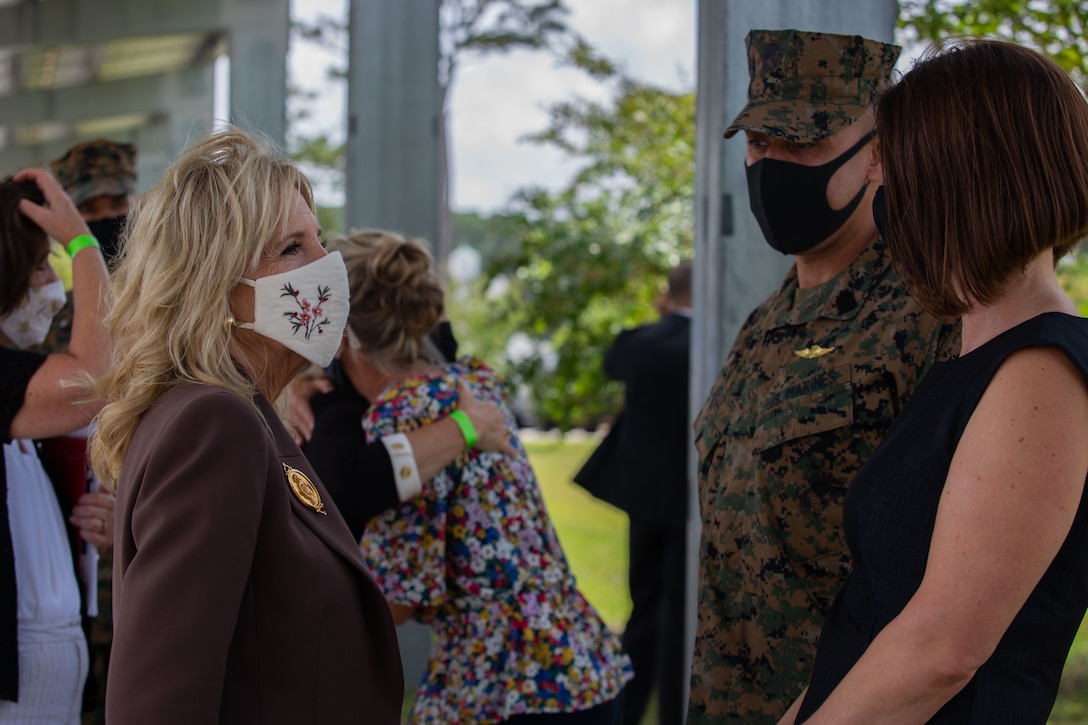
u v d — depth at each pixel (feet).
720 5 7.45
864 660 3.77
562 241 19.19
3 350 6.30
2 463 6.19
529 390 21.20
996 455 3.55
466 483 6.38
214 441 3.91
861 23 7.39
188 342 4.20
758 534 5.45
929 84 3.89
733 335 7.55
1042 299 3.79
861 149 5.63
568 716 6.17
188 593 3.71
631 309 19.49
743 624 5.64
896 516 3.92
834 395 5.19
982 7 8.55
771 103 5.65
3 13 15.05
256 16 14.93
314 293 4.45
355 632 4.31
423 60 13.42
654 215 19.11
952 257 3.78
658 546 12.71
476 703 6.12
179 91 15.85
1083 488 3.53
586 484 13.44
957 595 3.54
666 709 12.17
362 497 6.07
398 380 6.75
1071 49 8.48
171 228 4.30
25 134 15.80
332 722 4.16
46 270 6.89
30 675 6.18
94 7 15.03
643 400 12.68
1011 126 3.69
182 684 3.60
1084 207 3.66
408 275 6.79
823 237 5.65
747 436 5.72
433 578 6.16
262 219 4.33
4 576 6.03
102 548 6.92
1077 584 3.66
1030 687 3.70
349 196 13.35
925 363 5.01
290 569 4.08
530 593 6.37
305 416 7.30
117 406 4.22
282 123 14.96
